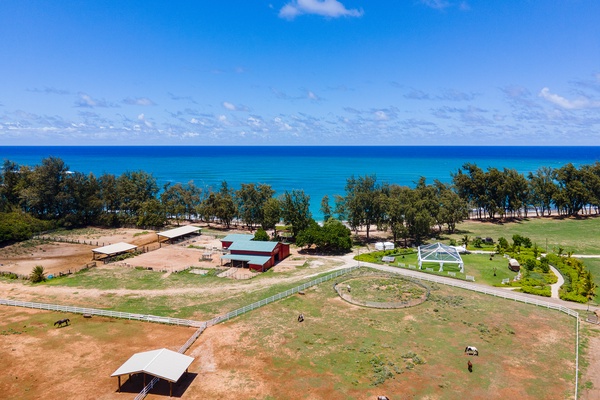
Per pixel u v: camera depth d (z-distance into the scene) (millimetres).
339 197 116375
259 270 86000
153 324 58219
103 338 53688
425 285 74000
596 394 41062
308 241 98750
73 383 43438
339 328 56188
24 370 45969
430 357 48406
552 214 157000
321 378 43969
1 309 64125
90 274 83500
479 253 96250
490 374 44844
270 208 117812
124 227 133125
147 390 41719
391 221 108625
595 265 87062
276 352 49594
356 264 90000
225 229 134750
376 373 44969
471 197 148000
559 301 66125
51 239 113938
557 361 47531
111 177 140750
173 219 150125
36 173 130000
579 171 150000
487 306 64062
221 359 48125
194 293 72062
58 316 61281
